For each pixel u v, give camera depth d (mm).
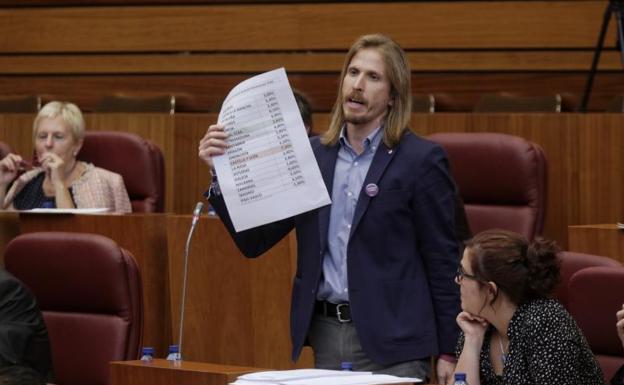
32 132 18328
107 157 16438
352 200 9992
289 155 9570
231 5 23594
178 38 23797
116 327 11797
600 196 16141
